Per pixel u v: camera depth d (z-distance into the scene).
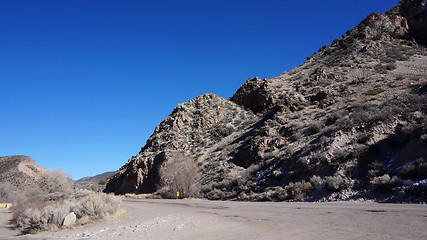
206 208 21.09
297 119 43.09
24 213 21.95
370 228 8.03
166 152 57.41
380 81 45.34
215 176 41.28
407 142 22.38
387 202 15.80
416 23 77.81
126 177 61.78
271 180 29.42
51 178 46.19
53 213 18.50
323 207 15.17
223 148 52.38
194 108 73.94
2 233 19.08
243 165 41.41
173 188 41.44
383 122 27.05
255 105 68.38
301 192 22.83
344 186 20.75
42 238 12.74
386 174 19.55
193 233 10.27
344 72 56.50
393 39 74.94
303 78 67.56
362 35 80.94
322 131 32.81
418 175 17.75
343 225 8.98
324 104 44.12
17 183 77.94
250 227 10.46
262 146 39.81
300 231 8.63
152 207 26.17
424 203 13.80
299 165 27.64
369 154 23.66
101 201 21.19
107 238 10.91
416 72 45.44
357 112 32.75
